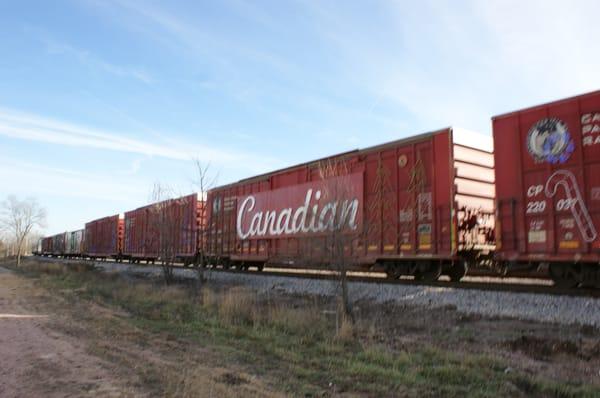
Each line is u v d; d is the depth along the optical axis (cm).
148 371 733
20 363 792
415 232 1484
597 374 681
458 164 1422
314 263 1680
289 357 840
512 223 1188
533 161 1155
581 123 1070
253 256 2244
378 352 823
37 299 1855
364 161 1686
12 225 6844
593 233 1033
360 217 1650
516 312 1033
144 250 3747
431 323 1049
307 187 1873
